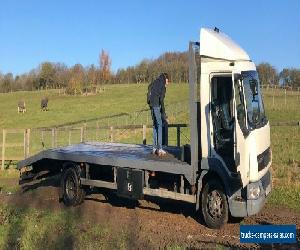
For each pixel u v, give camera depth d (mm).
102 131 32938
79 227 9203
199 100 9586
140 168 10305
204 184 9469
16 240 8328
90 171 11719
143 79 108312
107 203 11938
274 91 58062
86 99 75438
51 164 13250
